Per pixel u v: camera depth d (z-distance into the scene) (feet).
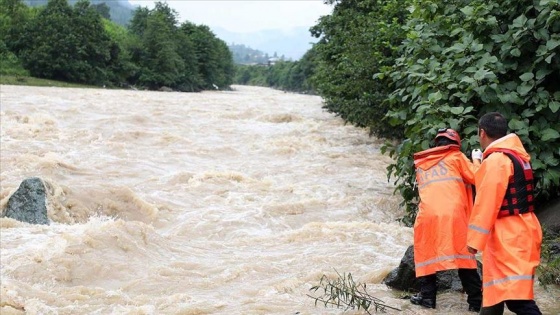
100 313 20.63
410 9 32.99
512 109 27.58
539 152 26.66
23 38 173.27
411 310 19.11
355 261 27.27
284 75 361.10
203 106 93.91
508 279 14.37
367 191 46.93
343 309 19.85
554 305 19.71
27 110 73.20
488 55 27.04
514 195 14.75
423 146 28.27
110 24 234.99
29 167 47.19
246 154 60.80
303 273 25.38
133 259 26.53
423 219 18.75
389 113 33.01
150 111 82.43
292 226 38.40
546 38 26.25
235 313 20.10
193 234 35.73
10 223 31.37
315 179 50.78
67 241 26.53
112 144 59.26
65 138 60.54
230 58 295.28
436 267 18.49
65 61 170.40
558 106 26.09
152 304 21.59
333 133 72.54
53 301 21.65
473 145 26.40
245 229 36.68
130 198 39.14
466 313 18.71
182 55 224.33
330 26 77.87
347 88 60.23
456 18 31.09
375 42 51.47
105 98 95.25
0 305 20.86
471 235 14.76
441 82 28.19
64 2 180.34
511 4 28.37
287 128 75.82
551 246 24.26
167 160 55.67
